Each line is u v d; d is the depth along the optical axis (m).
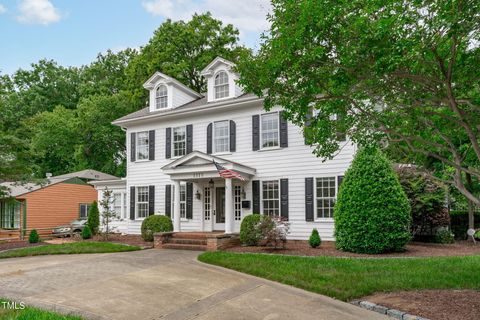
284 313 6.95
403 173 16.41
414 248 14.10
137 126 21.28
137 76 32.50
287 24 7.05
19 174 18.52
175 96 20.64
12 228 25.50
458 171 7.86
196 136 19.31
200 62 30.84
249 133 17.81
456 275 9.09
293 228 16.50
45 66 44.75
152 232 17.75
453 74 7.47
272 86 7.74
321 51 6.53
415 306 7.08
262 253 13.02
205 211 18.81
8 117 18.53
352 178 13.48
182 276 9.89
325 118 8.62
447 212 16.44
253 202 17.39
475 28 5.98
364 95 8.36
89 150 36.97
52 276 9.85
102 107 34.31
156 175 20.34
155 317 6.66
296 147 16.64
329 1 6.42
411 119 8.77
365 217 12.91
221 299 7.80
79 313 6.70
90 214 22.09
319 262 10.89
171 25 31.42
